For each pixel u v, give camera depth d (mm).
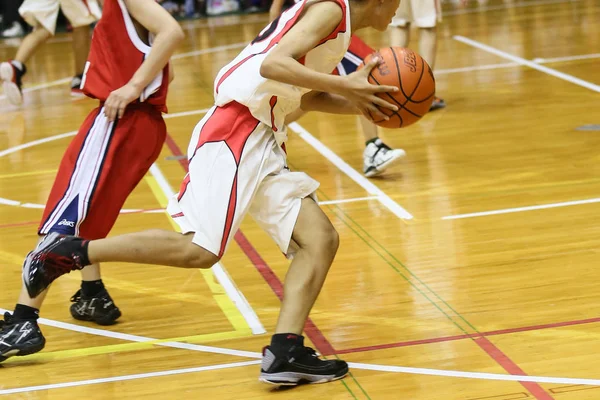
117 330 4492
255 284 5023
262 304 4730
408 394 3592
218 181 3637
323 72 3764
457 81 10383
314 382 3762
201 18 17984
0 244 5953
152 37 4320
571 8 15594
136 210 6539
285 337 3664
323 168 7328
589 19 14203
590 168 6742
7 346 4000
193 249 3668
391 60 3744
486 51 12148
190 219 3682
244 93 3611
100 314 4555
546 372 3691
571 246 5203
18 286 5180
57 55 14414
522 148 7453
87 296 4570
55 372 4035
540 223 5641
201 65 12547
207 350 4184
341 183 6879
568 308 4348
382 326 4305
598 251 5094
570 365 3742
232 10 18438
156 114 4344
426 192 6496
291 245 3779
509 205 6055
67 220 4086
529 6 16344
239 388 3766
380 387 3676
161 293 4969
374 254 5332
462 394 3547
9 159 8227
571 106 8766
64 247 3789
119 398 3732
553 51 11758
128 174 4246
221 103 3725
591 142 7449
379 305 4570
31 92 11484
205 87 11008
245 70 3643
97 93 4238
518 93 9539
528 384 3596
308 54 3615
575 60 11055
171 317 4621
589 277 4723
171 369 3994
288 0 18266
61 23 17859
